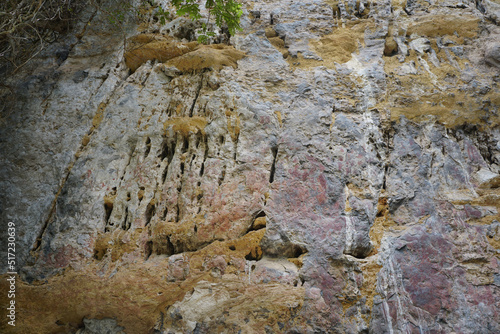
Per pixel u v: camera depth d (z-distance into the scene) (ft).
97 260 9.85
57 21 14.88
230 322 8.71
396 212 9.98
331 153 10.70
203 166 10.84
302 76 12.44
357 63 12.82
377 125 11.28
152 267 9.48
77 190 10.83
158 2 15.23
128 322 8.96
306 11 14.37
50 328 9.07
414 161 10.75
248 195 10.16
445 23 13.71
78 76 13.33
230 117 11.44
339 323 8.54
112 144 11.67
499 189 10.11
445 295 8.72
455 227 9.60
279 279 9.07
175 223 10.02
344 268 9.12
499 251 9.20
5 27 12.66
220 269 9.34
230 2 12.97
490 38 13.15
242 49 13.37
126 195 10.75
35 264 9.77
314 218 9.75
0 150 11.67
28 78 13.29
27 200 10.77
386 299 8.71
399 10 14.32
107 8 15.03
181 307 8.94
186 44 13.44
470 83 12.11
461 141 11.15
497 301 8.61
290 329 8.54
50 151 11.63
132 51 13.64
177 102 12.21
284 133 11.12
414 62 12.84
